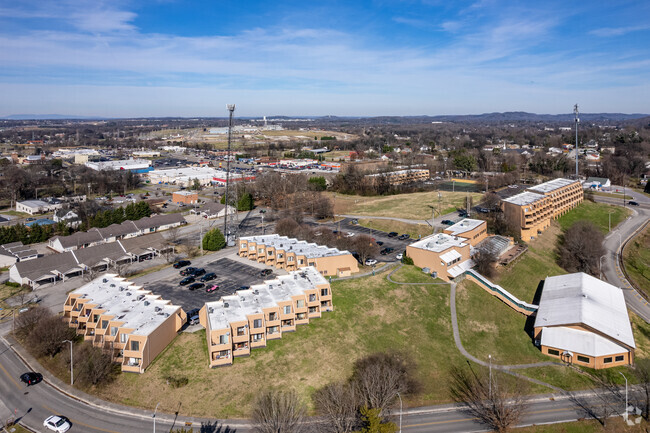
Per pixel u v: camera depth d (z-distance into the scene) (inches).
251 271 4421.8
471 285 4153.5
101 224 6269.7
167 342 3065.9
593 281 4261.8
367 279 4109.3
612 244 5816.9
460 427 2507.4
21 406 2544.3
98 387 2706.7
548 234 6028.5
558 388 2942.9
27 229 5787.4
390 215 6501.0
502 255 4968.0
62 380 2795.3
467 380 2982.3
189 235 5949.8
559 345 3304.6
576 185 7322.8
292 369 2891.2
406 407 2696.9
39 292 4101.9
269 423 2258.9
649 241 5974.4
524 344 3479.3
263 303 3253.0
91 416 2479.1
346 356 3056.1
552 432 2502.5
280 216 6565.0
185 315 3341.5
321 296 3521.2
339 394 2465.6
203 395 2645.2
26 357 3046.3
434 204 6939.0
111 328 2965.1
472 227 5182.1
